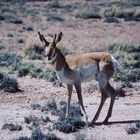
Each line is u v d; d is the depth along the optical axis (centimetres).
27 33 11988
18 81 5750
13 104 4666
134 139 3391
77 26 13812
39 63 7050
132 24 14362
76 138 3338
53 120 3912
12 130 3678
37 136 3369
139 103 4725
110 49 8700
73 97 5019
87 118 3756
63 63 3750
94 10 18125
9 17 15350
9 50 8912
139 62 6956
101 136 3462
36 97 4994
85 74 3797
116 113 4234
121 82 5762
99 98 4978
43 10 18650
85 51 8456
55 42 3709
